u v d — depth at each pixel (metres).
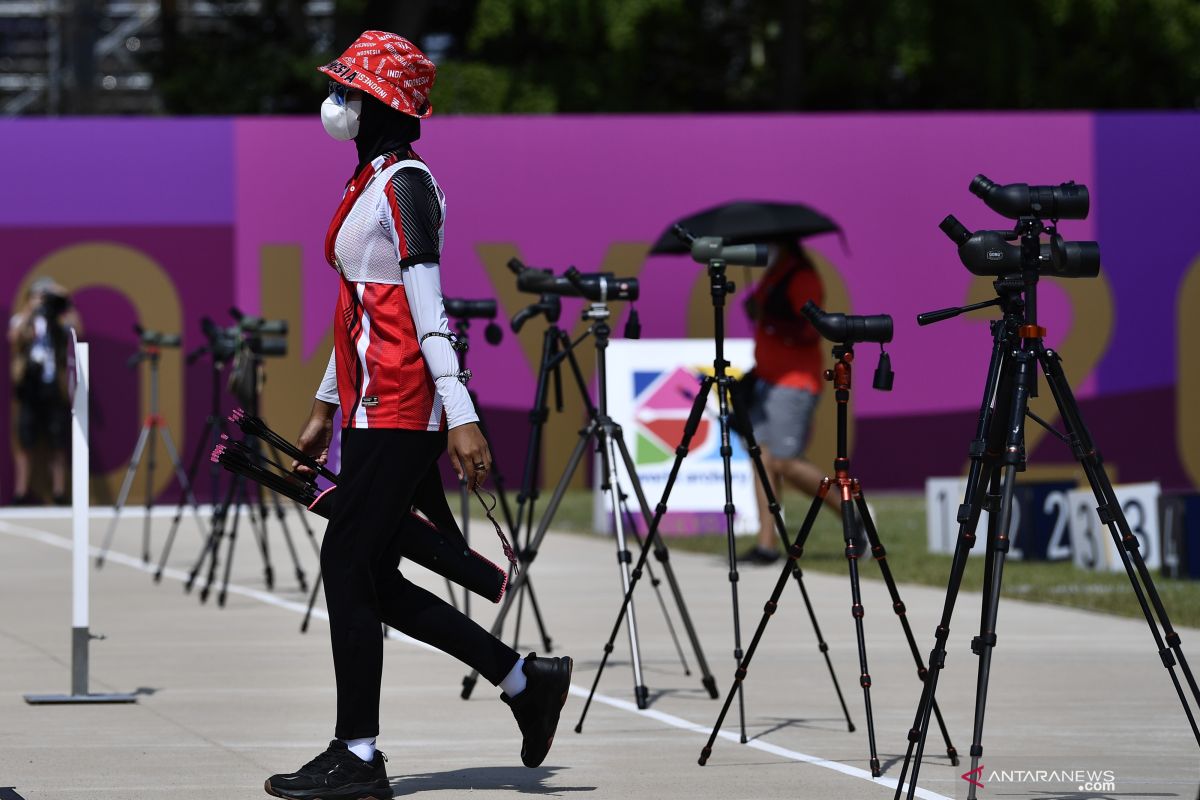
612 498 20.12
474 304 22.41
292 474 14.49
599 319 20.73
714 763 16.02
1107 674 21.62
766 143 55.59
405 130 14.28
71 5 90.56
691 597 30.53
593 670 22.28
